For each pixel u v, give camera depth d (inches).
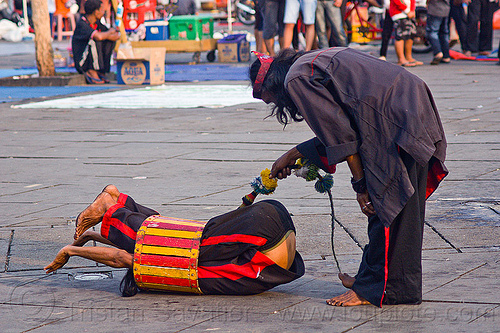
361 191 221.0
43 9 1031.0
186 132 601.0
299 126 618.5
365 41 1535.4
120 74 1021.8
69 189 412.2
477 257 274.2
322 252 288.8
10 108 786.2
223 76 1082.1
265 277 237.6
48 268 255.3
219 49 1380.4
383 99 212.7
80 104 804.6
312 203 366.0
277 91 226.1
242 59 1380.4
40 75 1050.1
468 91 793.6
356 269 267.3
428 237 302.7
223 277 239.6
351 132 213.9
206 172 447.2
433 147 212.1
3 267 279.7
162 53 1013.8
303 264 257.3
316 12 1054.4
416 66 1099.9
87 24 1032.8
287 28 1039.6
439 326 207.3
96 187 415.2
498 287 239.9
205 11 2418.8
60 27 1958.7
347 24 1440.7
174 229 244.2
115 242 249.3
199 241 239.9
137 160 491.2
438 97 753.6
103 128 634.8
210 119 670.5
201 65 1314.0
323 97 214.7
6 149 544.4
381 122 211.9
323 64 218.5
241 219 239.5
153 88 959.6
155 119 680.4
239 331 208.2
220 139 562.3
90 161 491.5
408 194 211.3
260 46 1234.6
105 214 251.4
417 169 220.5
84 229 261.3
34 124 667.4
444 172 225.6
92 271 276.5
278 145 530.6
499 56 1089.4
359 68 217.2
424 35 1098.1
